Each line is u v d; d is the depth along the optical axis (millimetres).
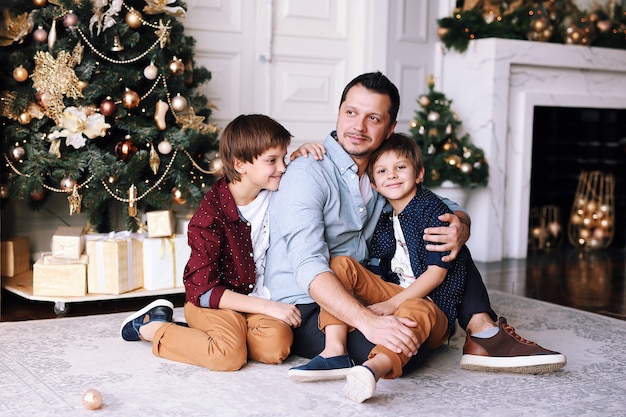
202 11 3795
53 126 3010
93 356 2322
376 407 1899
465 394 2020
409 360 2096
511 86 4414
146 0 3066
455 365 2295
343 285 2066
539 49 4422
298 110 4137
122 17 3068
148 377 2117
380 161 2264
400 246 2338
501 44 4277
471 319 2273
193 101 3215
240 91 3934
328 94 4223
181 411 1852
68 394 1969
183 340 2232
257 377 2129
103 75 2977
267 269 2326
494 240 4402
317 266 2059
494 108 4305
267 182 2242
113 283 2932
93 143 3045
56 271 2910
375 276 2260
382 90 2182
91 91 2932
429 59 4551
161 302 2461
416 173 2277
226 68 3889
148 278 3031
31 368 2191
